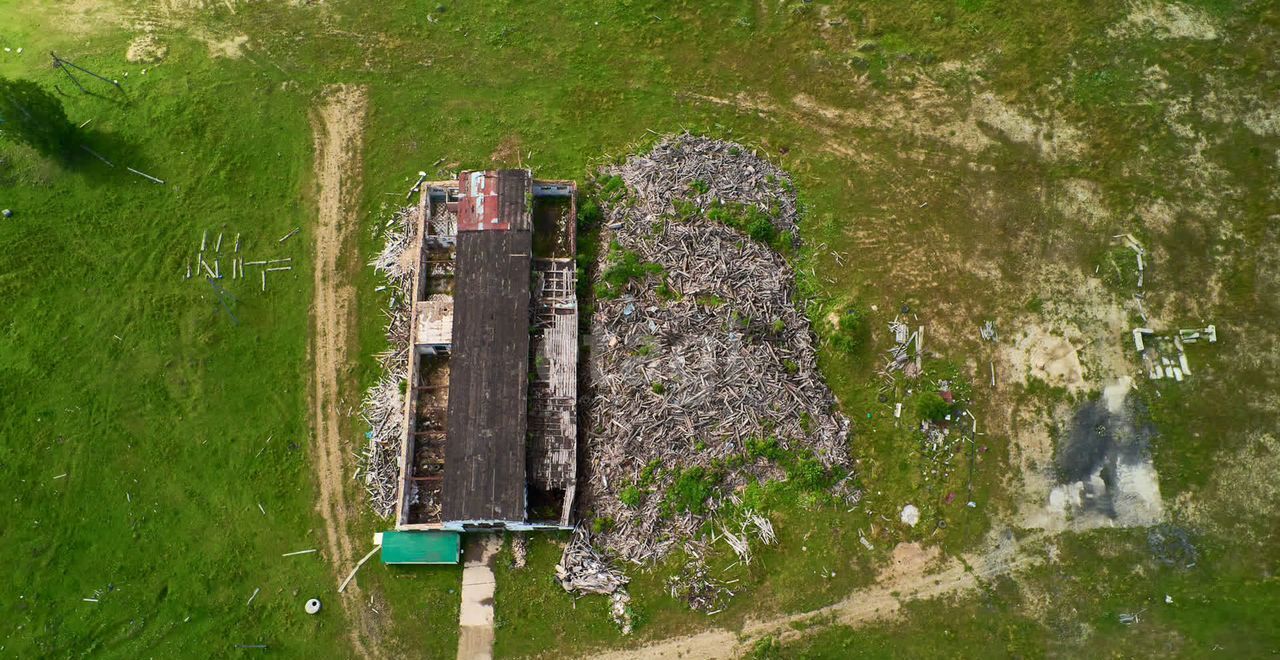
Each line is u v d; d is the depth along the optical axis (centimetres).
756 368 2112
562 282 2195
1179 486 2077
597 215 2359
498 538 2055
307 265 2359
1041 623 1981
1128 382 2172
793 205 2395
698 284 2198
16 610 2023
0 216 2400
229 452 2162
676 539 2041
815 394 2141
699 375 2091
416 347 2158
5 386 2214
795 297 2284
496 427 2005
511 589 2023
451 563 2036
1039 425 2148
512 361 2066
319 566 2061
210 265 2353
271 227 2402
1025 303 2267
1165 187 2362
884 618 1992
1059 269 2295
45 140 2342
